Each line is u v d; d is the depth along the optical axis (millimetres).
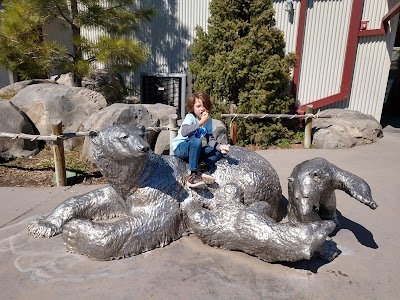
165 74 8148
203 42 6680
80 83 7723
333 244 2801
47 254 2709
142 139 2525
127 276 2441
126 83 9266
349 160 5609
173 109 6363
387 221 3438
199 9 8258
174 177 2846
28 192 4113
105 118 5148
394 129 8180
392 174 4918
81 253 2656
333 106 7852
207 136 2967
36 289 2348
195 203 2822
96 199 3062
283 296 2297
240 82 6531
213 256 2637
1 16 6676
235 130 6207
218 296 2279
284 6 7320
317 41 7414
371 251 2879
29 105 5879
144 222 2666
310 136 6496
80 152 5645
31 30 6902
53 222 3004
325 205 2975
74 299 2258
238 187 2869
